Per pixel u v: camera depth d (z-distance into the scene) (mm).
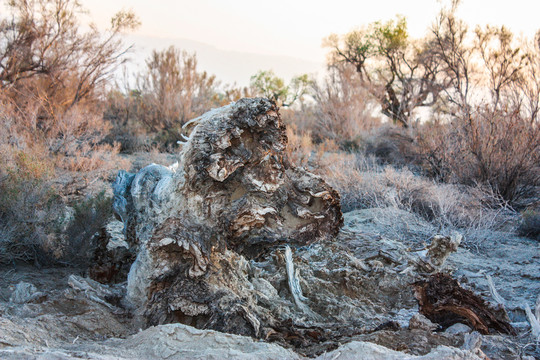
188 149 3900
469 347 3305
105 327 3736
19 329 3203
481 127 10664
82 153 11445
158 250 3859
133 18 14922
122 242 6305
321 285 4820
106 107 17234
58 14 13781
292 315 4211
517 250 6883
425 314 4031
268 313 4020
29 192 5848
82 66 14508
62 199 7051
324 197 4227
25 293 4215
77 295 4086
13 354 2672
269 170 4027
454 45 13156
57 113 12578
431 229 7543
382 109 22453
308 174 4285
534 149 9836
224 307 3742
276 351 3061
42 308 3836
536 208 8734
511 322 4121
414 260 5258
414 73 22141
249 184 4020
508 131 10117
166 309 3809
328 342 3615
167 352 2979
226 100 17453
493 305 4008
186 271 3871
